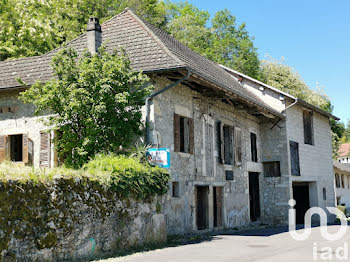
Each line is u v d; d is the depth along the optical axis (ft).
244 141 65.82
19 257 23.36
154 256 29.01
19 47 79.15
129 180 33.14
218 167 56.29
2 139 48.34
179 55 48.91
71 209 27.45
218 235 46.62
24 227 23.98
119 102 37.63
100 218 29.86
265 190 71.67
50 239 25.46
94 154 37.76
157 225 36.70
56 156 45.65
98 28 48.85
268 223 70.59
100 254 29.25
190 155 49.52
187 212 47.62
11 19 81.71
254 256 28.86
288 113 72.95
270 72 129.39
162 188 37.47
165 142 44.60
